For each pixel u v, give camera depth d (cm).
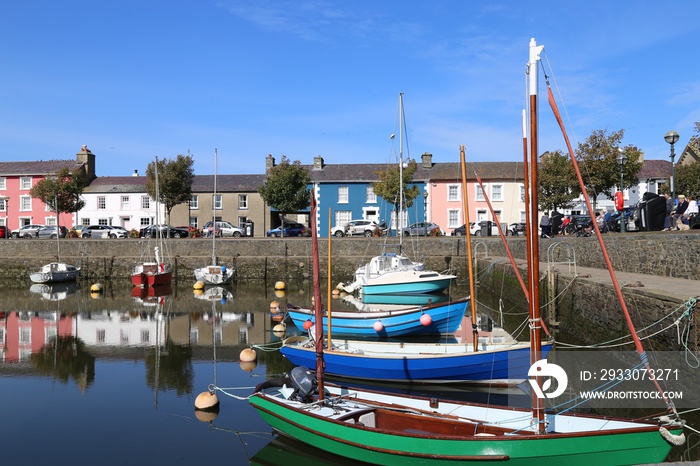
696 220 1722
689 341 894
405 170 3725
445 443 682
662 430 634
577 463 649
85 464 811
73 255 3681
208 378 1277
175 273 3597
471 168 4594
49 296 2817
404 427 791
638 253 1620
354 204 4525
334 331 1546
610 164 3294
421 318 1428
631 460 643
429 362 1113
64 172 4309
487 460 666
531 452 655
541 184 3588
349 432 748
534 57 646
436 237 3538
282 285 3030
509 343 1179
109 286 3291
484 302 2431
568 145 726
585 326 1452
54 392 1171
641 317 1091
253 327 1931
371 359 1135
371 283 2566
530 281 704
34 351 1562
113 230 4362
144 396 1141
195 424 977
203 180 5022
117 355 1512
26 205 4900
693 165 3766
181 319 2095
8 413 1038
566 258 2223
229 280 3278
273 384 941
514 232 3900
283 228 4191
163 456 841
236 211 4744
